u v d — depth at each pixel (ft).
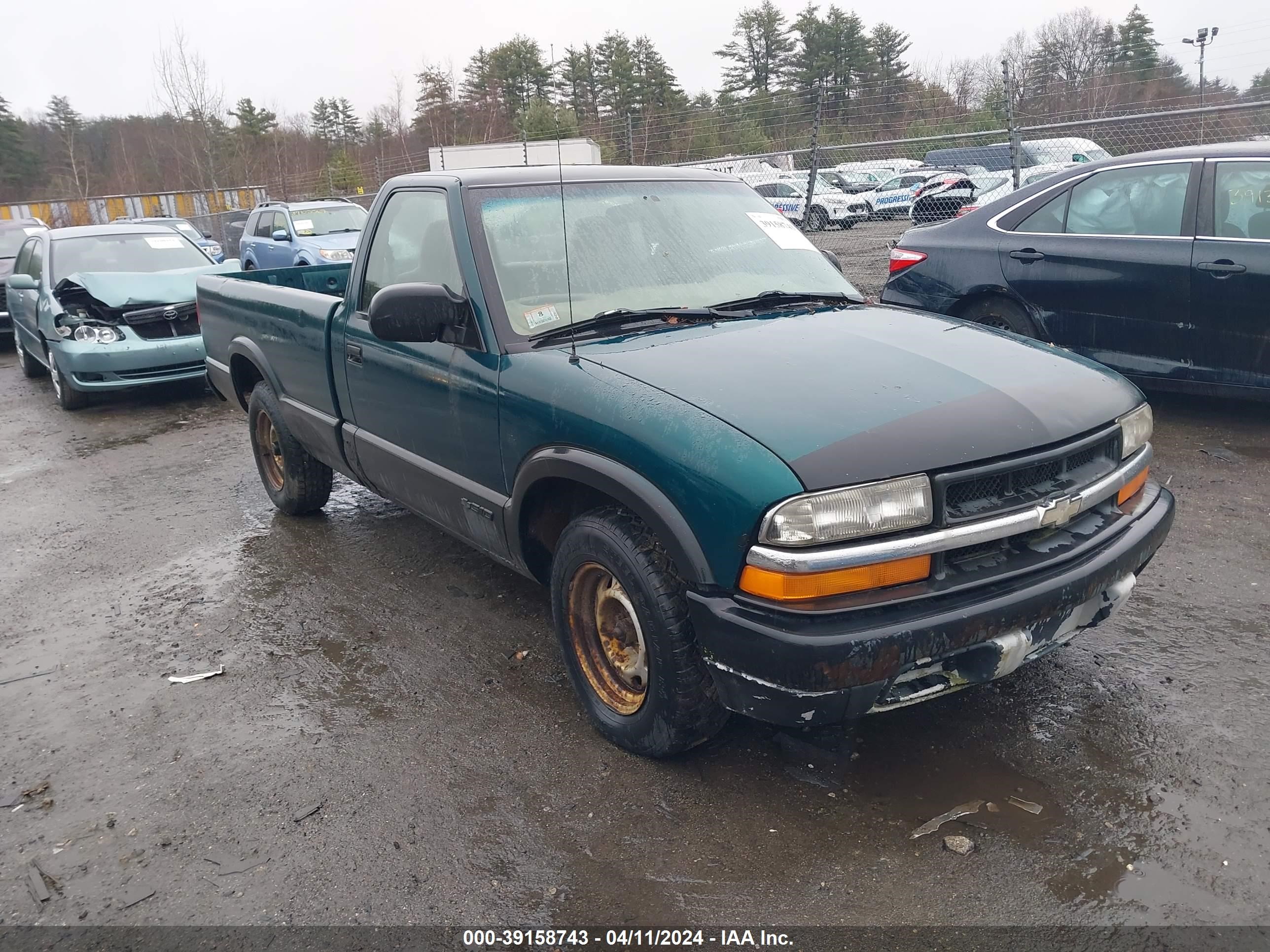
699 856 8.11
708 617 7.86
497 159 42.45
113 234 32.01
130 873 8.35
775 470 7.48
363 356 12.66
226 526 17.57
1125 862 7.74
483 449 10.54
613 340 10.09
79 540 17.38
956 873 7.73
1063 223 19.43
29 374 35.47
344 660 12.05
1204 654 10.90
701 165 37.65
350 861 8.31
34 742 10.63
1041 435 8.24
